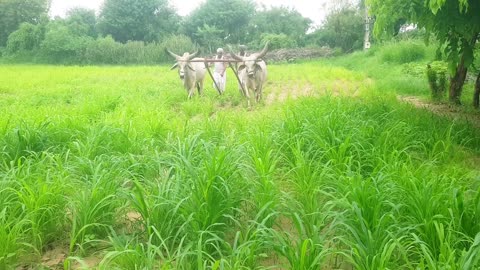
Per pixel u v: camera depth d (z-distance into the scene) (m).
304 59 34.72
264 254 3.24
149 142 5.84
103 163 4.66
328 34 40.50
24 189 3.97
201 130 6.24
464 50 7.84
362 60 25.89
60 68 28.34
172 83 16.39
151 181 4.67
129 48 39.88
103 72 23.42
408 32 28.25
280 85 15.73
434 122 7.00
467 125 6.93
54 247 3.77
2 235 3.33
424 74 16.27
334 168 4.57
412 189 3.72
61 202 3.98
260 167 4.19
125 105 9.58
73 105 10.30
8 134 5.57
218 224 3.46
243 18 49.34
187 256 3.28
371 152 5.12
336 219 3.48
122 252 2.98
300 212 3.88
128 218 4.05
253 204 3.96
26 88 14.77
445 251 2.84
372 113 7.58
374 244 3.06
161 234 3.57
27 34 43.06
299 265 2.87
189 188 3.76
